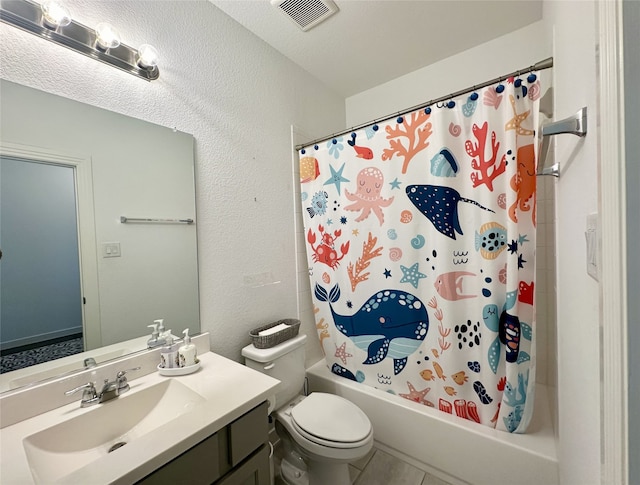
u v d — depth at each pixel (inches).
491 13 60.7
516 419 47.6
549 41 48.8
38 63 35.6
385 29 64.1
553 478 42.6
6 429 30.7
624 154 10.7
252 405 35.2
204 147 53.7
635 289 10.2
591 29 17.3
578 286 23.8
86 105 39.5
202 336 51.2
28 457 27.8
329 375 70.0
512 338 46.3
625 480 10.6
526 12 60.7
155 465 26.0
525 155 45.3
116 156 42.4
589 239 18.2
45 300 36.0
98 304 40.5
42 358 35.4
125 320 43.0
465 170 50.8
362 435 45.8
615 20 11.1
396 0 56.1
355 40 67.2
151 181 46.2
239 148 60.0
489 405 49.6
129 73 43.8
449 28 64.7
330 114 87.9
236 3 55.6
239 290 59.5
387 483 53.0
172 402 39.1
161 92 47.6
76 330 38.4
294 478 52.9
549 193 63.2
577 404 25.2
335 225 67.6
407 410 56.5
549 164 58.1
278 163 69.2
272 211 67.3
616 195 11.2
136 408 37.8
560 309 38.0
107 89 41.6
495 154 47.3
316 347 78.9
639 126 10.1
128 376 41.4
